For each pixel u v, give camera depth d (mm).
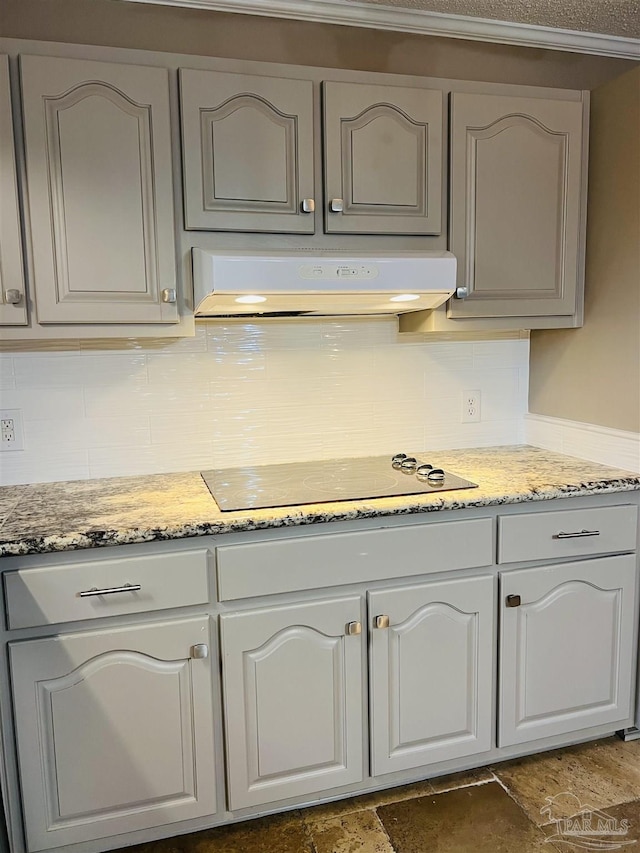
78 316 1684
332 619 1676
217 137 1722
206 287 1631
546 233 2059
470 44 2131
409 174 1883
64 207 1644
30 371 1965
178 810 1623
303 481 1953
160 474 2094
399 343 2312
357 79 1821
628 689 2016
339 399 2266
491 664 1844
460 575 1790
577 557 1905
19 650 1468
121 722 1557
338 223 1838
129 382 2053
